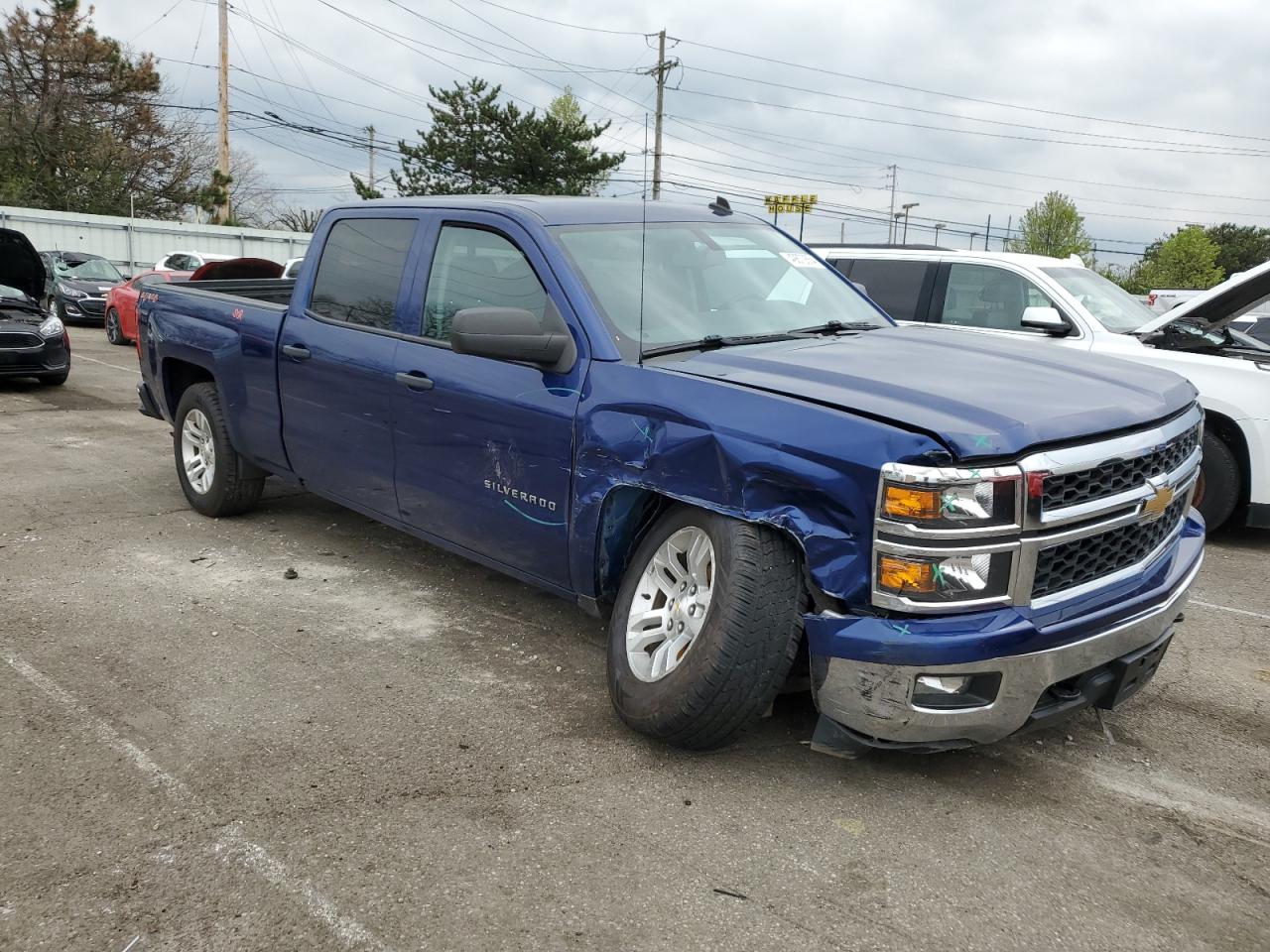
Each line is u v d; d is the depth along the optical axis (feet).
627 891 8.54
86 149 145.79
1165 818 9.95
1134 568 10.19
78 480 23.45
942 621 8.93
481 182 120.67
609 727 11.53
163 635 14.12
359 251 15.83
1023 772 10.79
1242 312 21.31
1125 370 11.82
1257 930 8.23
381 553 18.16
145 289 21.62
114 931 7.97
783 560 9.84
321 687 12.50
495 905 8.34
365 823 9.50
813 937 8.00
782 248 15.20
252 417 17.84
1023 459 8.89
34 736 11.10
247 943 7.86
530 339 11.62
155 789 10.04
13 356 36.91
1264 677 13.71
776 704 12.15
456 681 12.75
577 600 12.23
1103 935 8.11
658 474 10.59
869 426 9.12
